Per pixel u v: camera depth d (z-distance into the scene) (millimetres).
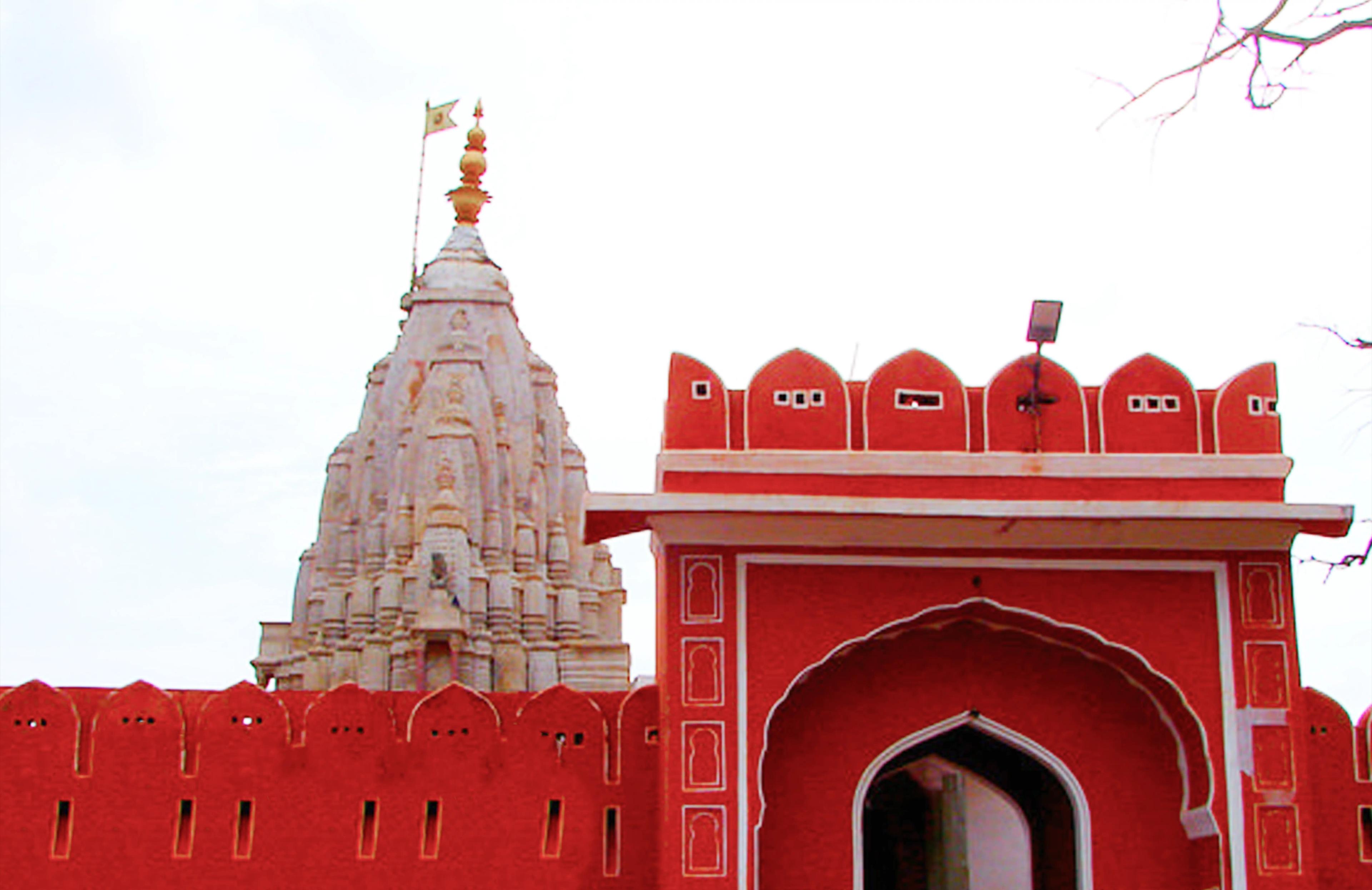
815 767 11523
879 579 11359
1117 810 11547
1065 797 12102
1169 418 11711
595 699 12008
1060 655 11773
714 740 11055
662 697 11555
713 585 11266
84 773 11547
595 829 11633
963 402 11664
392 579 23281
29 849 11375
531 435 24984
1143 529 11289
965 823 15047
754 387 11609
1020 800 12922
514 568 24188
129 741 11625
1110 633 11328
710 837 10914
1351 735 11703
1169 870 11453
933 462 11492
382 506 24250
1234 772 11133
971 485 11492
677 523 11234
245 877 11445
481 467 24156
